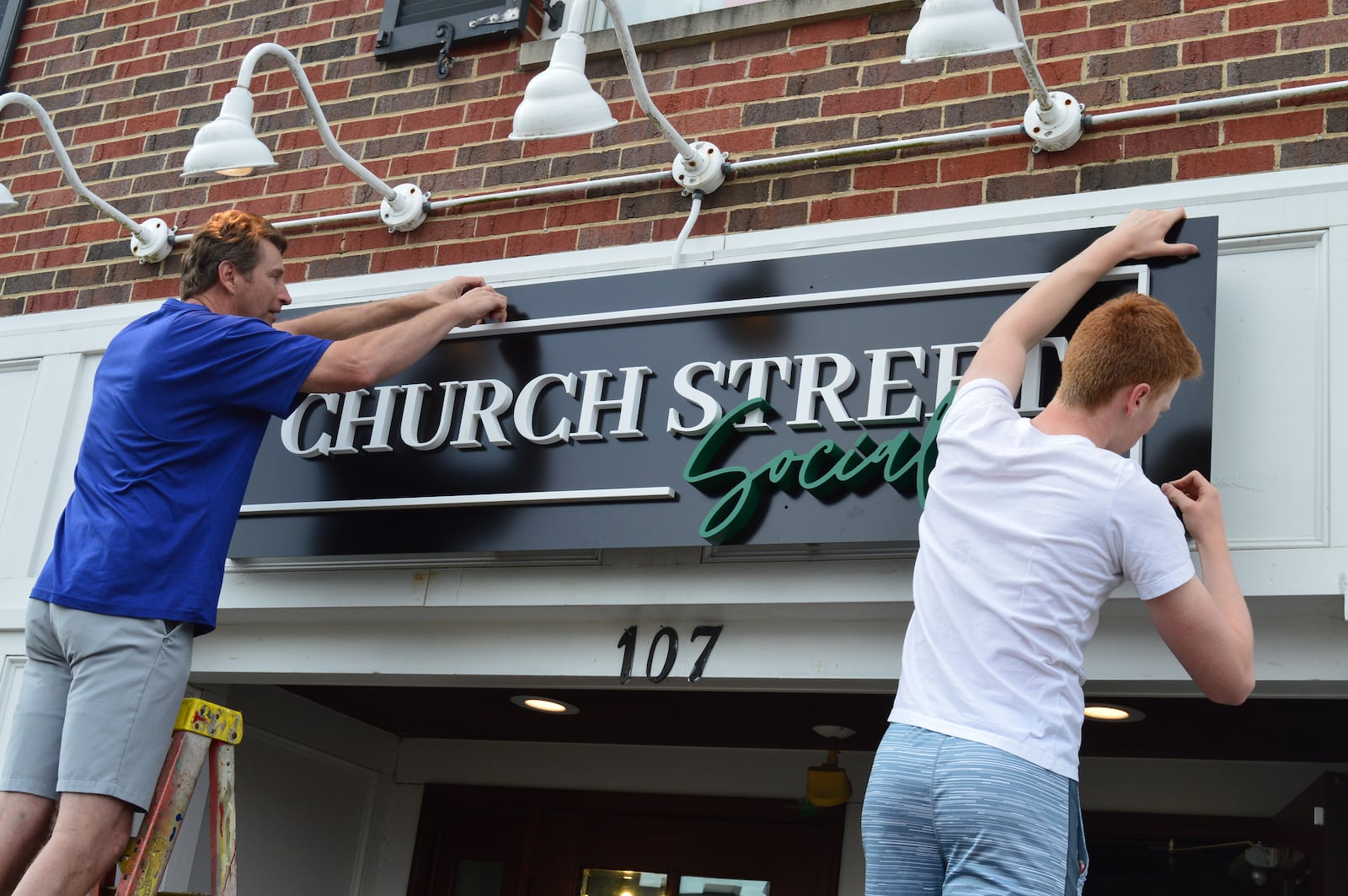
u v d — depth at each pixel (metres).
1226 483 2.99
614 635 3.56
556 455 3.58
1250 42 3.44
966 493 2.28
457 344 3.81
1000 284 3.23
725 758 5.06
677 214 3.97
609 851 5.14
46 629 3.01
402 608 3.69
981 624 2.13
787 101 3.98
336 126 4.67
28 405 4.62
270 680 4.09
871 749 4.78
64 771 2.82
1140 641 3.02
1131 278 3.09
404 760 5.52
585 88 3.36
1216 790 4.42
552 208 4.17
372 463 3.78
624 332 3.64
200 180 4.82
